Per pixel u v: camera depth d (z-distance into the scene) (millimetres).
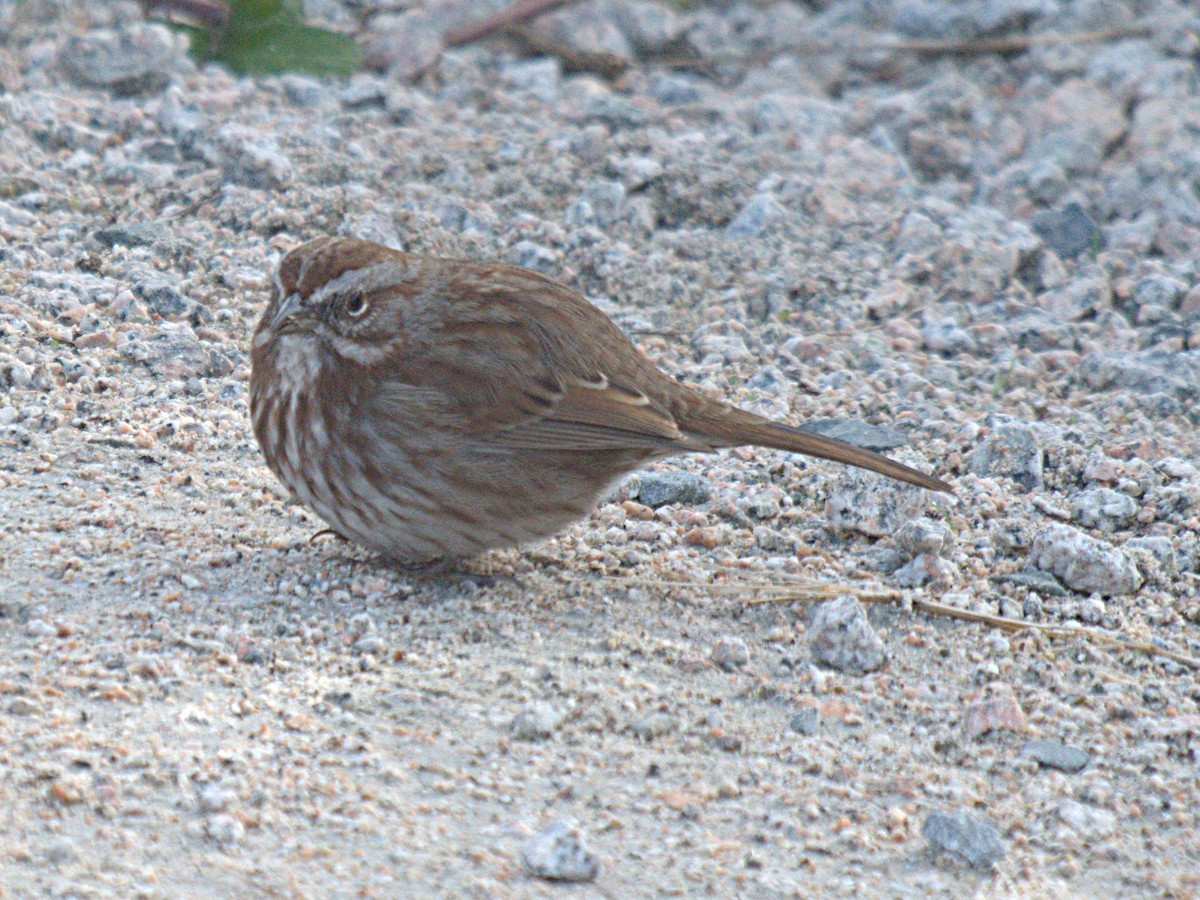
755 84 19328
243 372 12227
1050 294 14977
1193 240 15859
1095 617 10039
